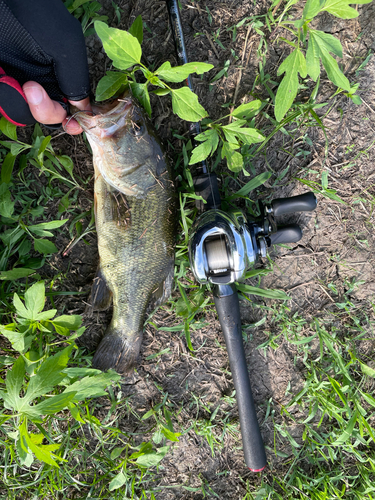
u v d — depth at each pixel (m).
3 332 0.34
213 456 0.45
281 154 0.44
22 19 0.27
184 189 0.41
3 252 0.40
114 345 0.40
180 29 0.36
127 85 0.35
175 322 0.44
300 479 0.45
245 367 0.40
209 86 0.42
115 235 0.37
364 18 0.43
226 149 0.37
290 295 0.46
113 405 0.43
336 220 0.45
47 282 0.42
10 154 0.36
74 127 0.35
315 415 0.47
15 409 0.31
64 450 0.42
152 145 0.35
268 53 0.42
